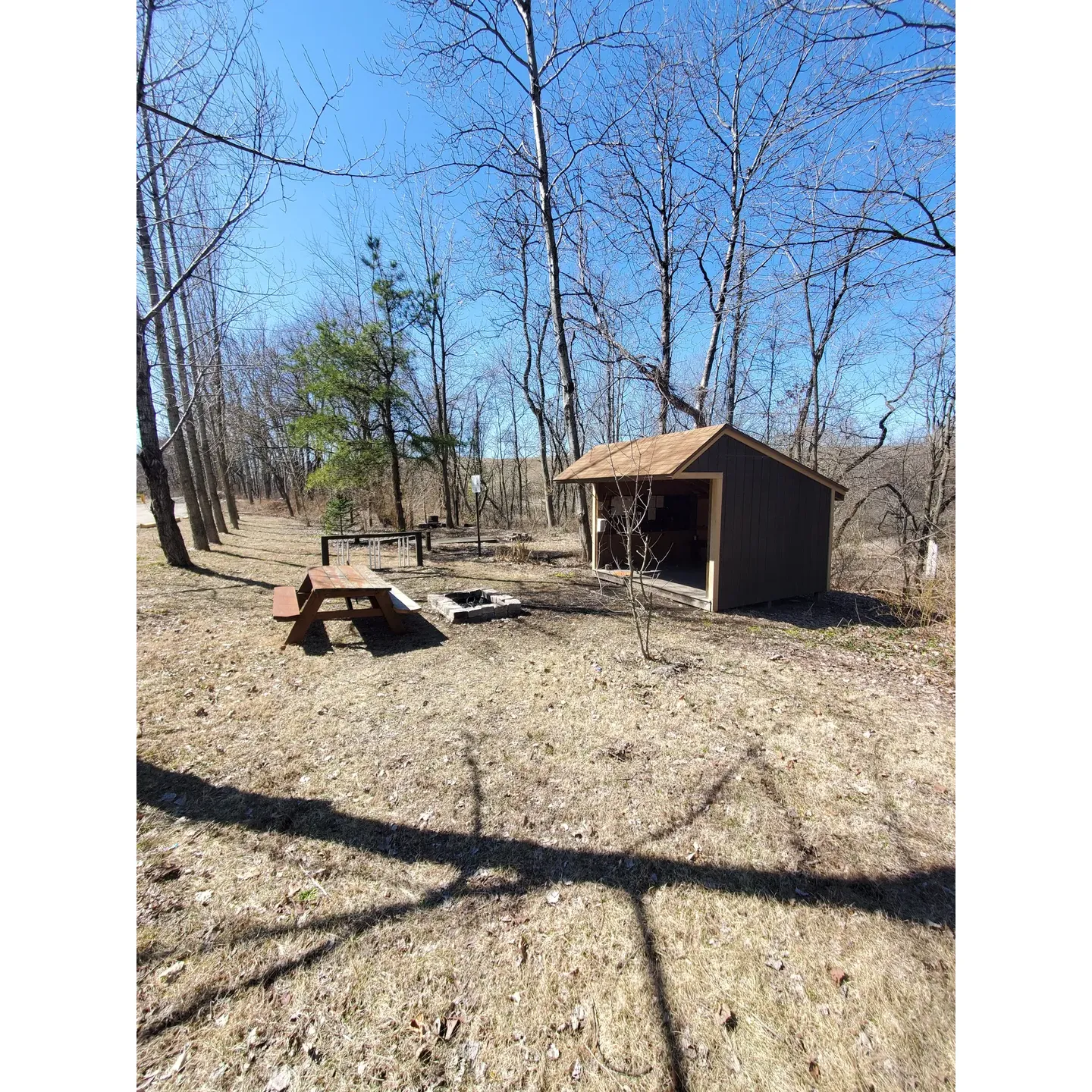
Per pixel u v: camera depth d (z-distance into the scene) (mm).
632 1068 1454
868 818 2531
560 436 22797
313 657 4820
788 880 2133
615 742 3275
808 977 1711
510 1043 1524
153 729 3434
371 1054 1493
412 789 2777
